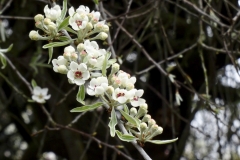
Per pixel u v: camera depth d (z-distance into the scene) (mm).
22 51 4848
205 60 4609
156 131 1706
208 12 3666
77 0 4289
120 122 1741
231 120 3957
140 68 4770
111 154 4887
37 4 4500
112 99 1716
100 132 4777
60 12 1863
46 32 1856
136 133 1730
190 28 4523
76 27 1816
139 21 4066
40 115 5004
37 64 3631
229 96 3980
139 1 4320
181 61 4766
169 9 4734
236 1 4047
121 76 1749
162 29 3326
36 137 5090
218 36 3488
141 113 1777
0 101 5402
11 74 4508
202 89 3834
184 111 4766
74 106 4863
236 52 3152
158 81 4996
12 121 5719
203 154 4828
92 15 1888
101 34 1895
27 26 4820
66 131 4535
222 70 4160
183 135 3814
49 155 6160
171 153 4766
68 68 1769
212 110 3131
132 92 1701
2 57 2432
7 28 5180
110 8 4594
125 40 4070
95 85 1719
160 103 5020
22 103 5375
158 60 4742
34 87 3166
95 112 4000
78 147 4477
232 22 2977
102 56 1778
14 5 4832
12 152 6195
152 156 4895
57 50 4531
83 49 1773
